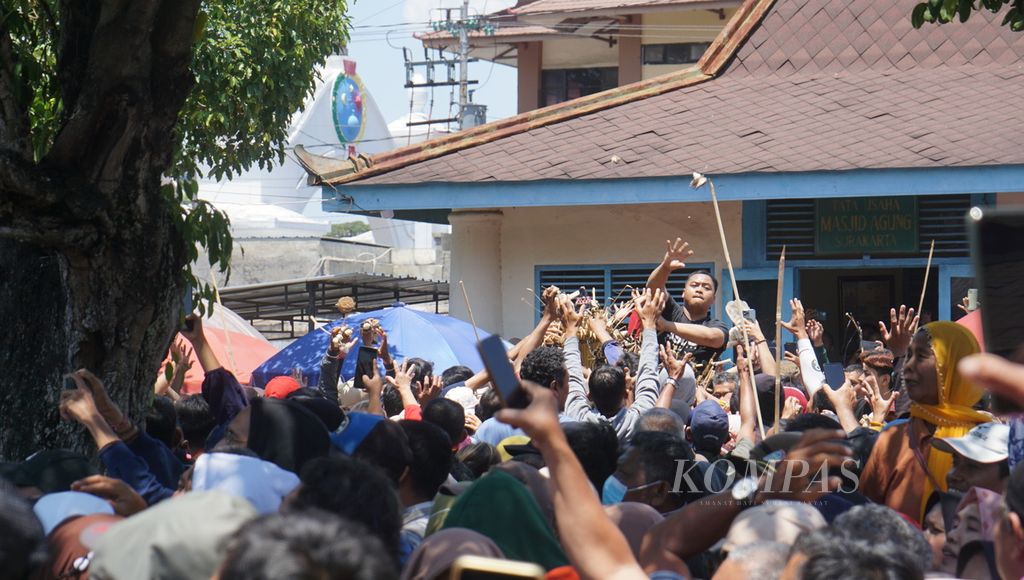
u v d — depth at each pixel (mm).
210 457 4082
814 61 14297
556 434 3066
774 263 12438
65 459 4488
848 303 15328
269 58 13047
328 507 3467
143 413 5910
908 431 4852
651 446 4582
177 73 5688
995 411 2445
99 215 5473
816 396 6969
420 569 3371
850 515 3428
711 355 8258
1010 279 2869
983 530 3631
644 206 12711
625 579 2988
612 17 27984
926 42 14133
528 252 12938
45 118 7008
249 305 23281
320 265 29547
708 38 27500
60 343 5727
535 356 6227
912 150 11508
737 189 11531
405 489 4605
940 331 4750
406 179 12180
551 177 11844
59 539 3672
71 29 5645
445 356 10969
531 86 30047
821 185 11367
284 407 4555
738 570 3332
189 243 6422
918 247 12219
